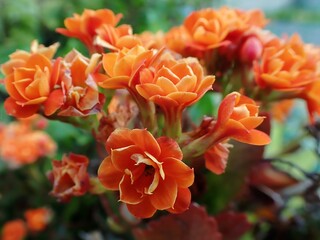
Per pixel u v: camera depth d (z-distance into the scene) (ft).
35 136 0.50
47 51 0.27
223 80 0.33
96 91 0.26
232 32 0.32
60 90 0.25
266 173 0.42
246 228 0.34
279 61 0.30
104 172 0.23
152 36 0.35
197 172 0.28
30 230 0.52
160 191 0.22
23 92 0.26
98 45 0.29
